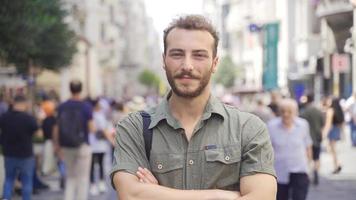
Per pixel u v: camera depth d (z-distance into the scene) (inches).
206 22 127.2
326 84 1473.9
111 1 3161.9
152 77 4571.9
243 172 124.6
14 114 420.5
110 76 3110.2
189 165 124.5
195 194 120.8
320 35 1544.0
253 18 2655.0
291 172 359.6
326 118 663.1
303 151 363.6
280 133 362.0
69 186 431.2
